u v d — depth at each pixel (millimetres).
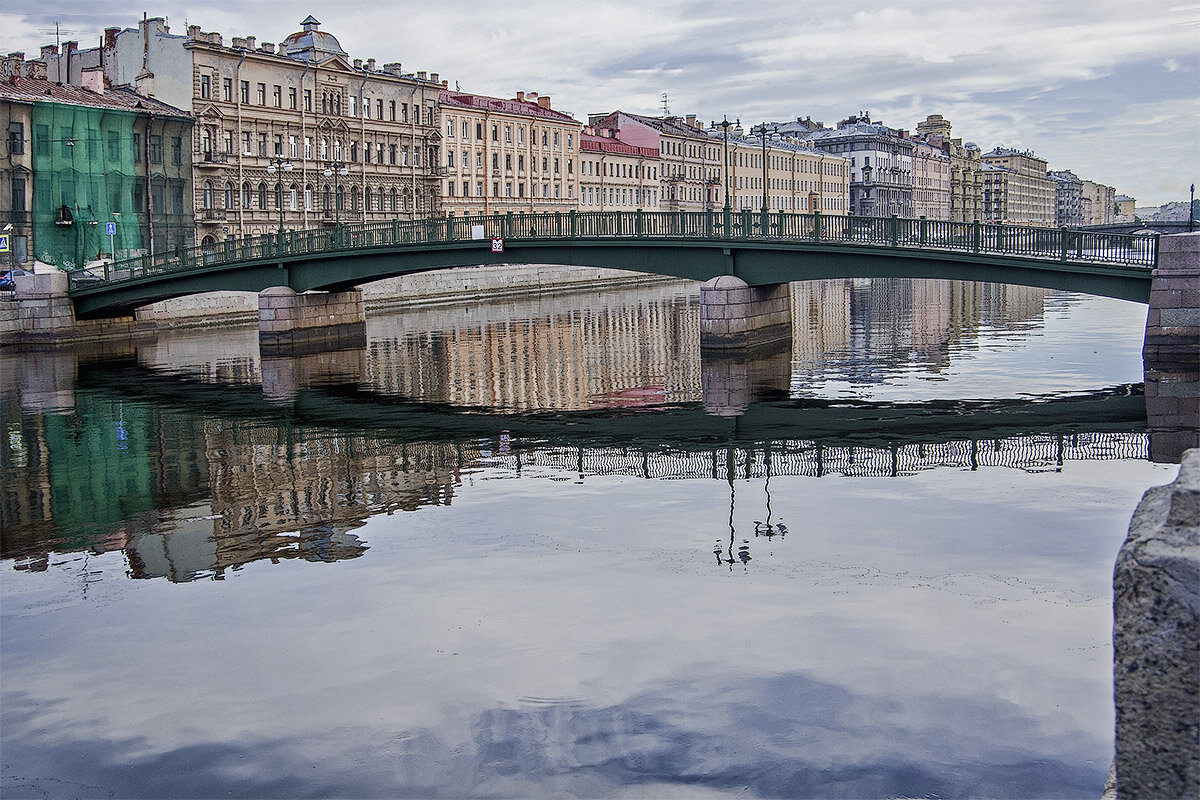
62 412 32125
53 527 17953
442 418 29734
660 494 18938
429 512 18094
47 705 10305
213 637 12078
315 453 24516
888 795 7883
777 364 39844
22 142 61969
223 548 16188
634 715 9453
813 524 16391
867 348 44875
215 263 50625
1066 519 16297
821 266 40438
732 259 42000
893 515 16828
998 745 8594
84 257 64812
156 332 59188
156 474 22594
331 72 80625
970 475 19844
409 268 47781
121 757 9133
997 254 36344
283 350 49406
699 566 14219
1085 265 34781
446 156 92188
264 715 9875
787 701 9602
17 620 12922
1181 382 31422
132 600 13641
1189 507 3432
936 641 11039
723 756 8578
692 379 36438
